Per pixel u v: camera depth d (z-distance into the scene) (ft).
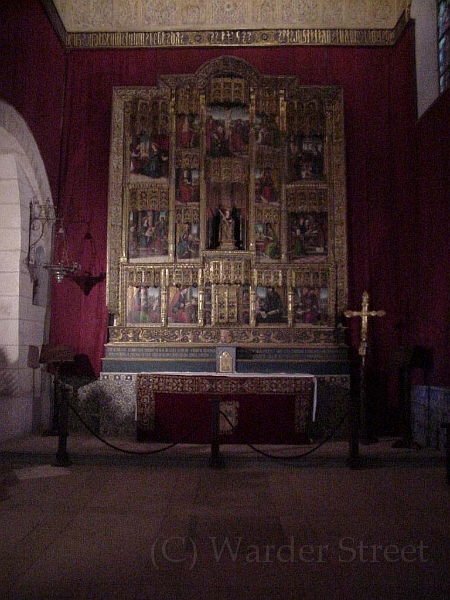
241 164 39.70
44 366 38.73
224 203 39.63
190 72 41.06
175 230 39.50
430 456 30.27
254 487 25.21
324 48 40.93
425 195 35.78
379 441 35.60
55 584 15.23
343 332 38.60
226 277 38.68
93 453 30.45
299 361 37.76
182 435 34.19
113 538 18.65
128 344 38.22
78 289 39.11
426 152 35.76
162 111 40.11
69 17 41.24
